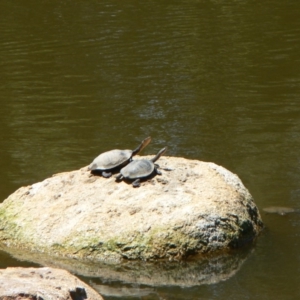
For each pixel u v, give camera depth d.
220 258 21.72
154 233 21.81
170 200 22.81
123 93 43.38
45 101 42.69
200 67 48.09
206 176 24.44
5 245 23.47
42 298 16.38
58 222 23.23
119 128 37.22
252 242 22.95
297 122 36.69
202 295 19.62
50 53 53.28
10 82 46.97
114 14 64.25
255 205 24.92
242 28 57.84
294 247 22.58
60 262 21.98
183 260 21.52
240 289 19.91
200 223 22.02
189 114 38.91
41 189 25.12
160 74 47.00
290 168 30.42
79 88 44.94
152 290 20.02
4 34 59.41
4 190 29.20
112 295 19.70
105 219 22.64
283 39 53.91
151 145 34.31
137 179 23.92
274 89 42.69
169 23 60.28
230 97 41.66
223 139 34.72
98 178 24.89
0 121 39.44
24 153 34.16
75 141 35.56
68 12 66.00
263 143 33.88
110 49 53.38
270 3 65.94
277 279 20.45
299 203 26.44
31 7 68.94
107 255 21.86
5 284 17.17
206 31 57.19
